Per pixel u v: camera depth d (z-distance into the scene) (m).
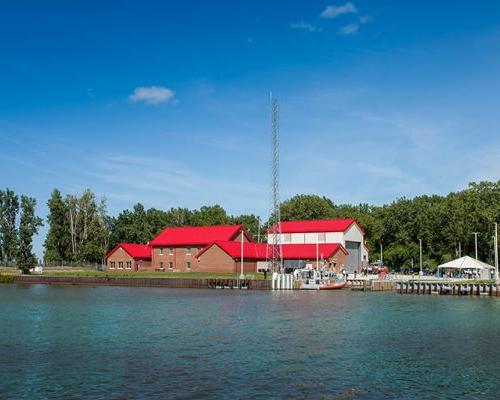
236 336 52.97
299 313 71.94
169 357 42.97
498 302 88.44
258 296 100.69
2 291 115.50
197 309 77.06
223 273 144.50
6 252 180.75
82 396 32.59
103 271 165.25
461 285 104.12
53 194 186.38
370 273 154.88
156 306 81.56
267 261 146.38
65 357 42.94
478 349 46.31
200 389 34.03
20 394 33.00
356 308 78.62
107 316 68.81
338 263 144.38
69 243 187.00
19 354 44.09
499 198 148.38
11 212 181.88
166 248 158.50
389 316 68.88
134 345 48.12
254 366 39.97
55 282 142.00
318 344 48.69
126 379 36.25
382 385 35.03
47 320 64.94
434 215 173.88
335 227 150.88
